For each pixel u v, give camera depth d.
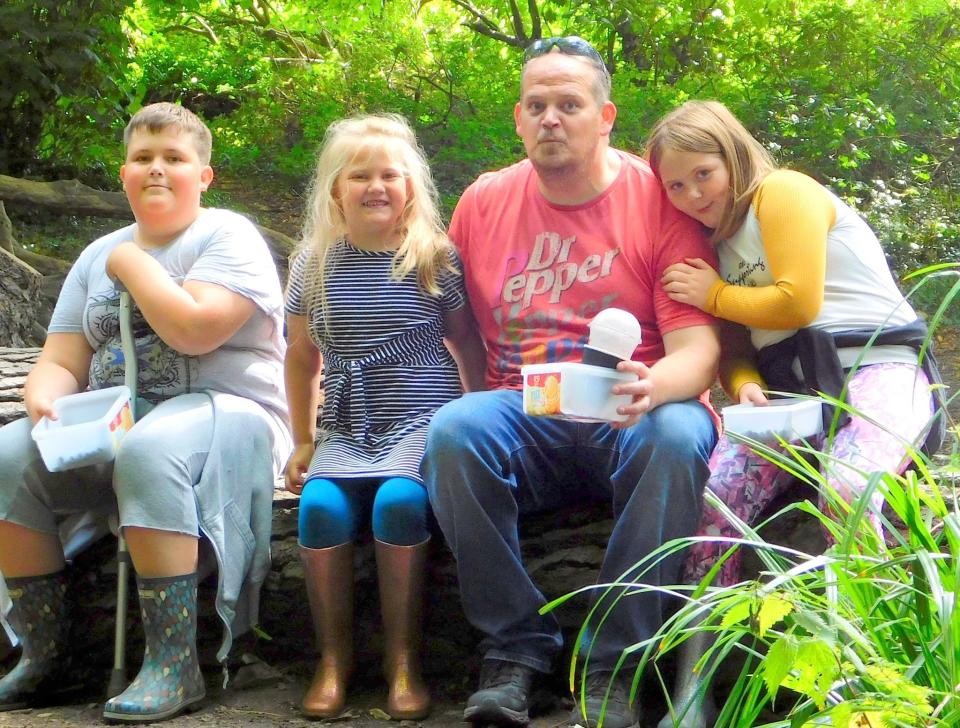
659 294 3.27
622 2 9.97
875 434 2.92
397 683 3.12
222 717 3.15
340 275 3.40
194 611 3.21
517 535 3.07
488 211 3.46
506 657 3.00
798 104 9.31
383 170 3.36
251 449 3.39
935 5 9.89
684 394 3.05
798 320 3.08
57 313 3.63
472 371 3.64
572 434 3.19
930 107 9.62
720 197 3.18
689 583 3.03
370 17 11.65
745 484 3.09
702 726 2.80
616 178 3.38
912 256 7.94
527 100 3.27
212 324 3.38
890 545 2.98
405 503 3.12
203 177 3.63
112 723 3.10
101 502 3.43
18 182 7.73
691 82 9.77
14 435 3.36
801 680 1.84
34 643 3.36
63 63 8.33
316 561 3.18
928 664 2.03
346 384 3.36
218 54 12.15
